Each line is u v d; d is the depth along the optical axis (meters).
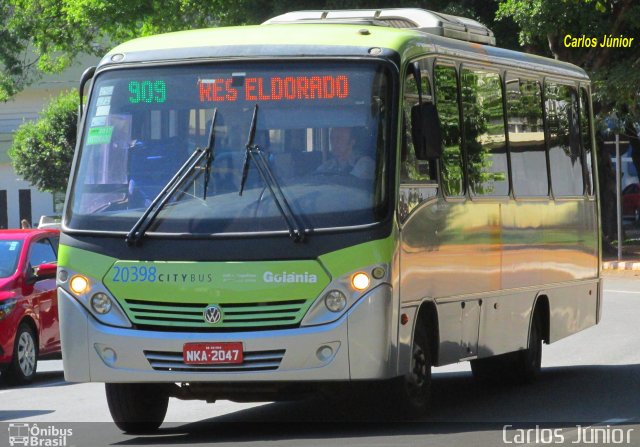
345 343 14.17
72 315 14.76
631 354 24.05
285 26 15.81
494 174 18.44
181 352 14.34
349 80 14.87
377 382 15.30
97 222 14.82
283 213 14.37
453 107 17.00
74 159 15.34
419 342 15.71
